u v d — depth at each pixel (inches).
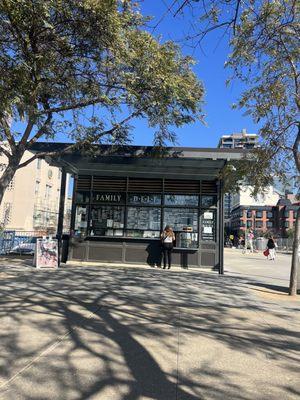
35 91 394.9
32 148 614.5
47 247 605.6
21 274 520.7
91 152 552.4
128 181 709.3
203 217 696.4
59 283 456.8
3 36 402.0
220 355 237.9
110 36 405.7
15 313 308.8
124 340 256.8
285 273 725.3
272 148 481.7
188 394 183.3
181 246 693.9
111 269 618.5
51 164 655.8
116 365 214.7
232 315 340.5
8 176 480.4
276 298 438.3
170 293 429.4
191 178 703.1
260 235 4382.4
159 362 221.9
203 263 684.7
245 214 5034.5
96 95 454.0
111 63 431.5
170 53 451.5
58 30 407.2
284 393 188.7
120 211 707.4
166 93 453.7
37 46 408.5
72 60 435.8
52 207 2070.6
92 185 708.7
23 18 367.9
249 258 1195.3
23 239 886.4
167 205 703.7
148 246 694.5
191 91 490.9
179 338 266.8
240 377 206.4
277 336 283.3
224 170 525.0
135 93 435.2
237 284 531.5
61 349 235.0
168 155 603.2
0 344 238.8
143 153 603.5
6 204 1795.0
